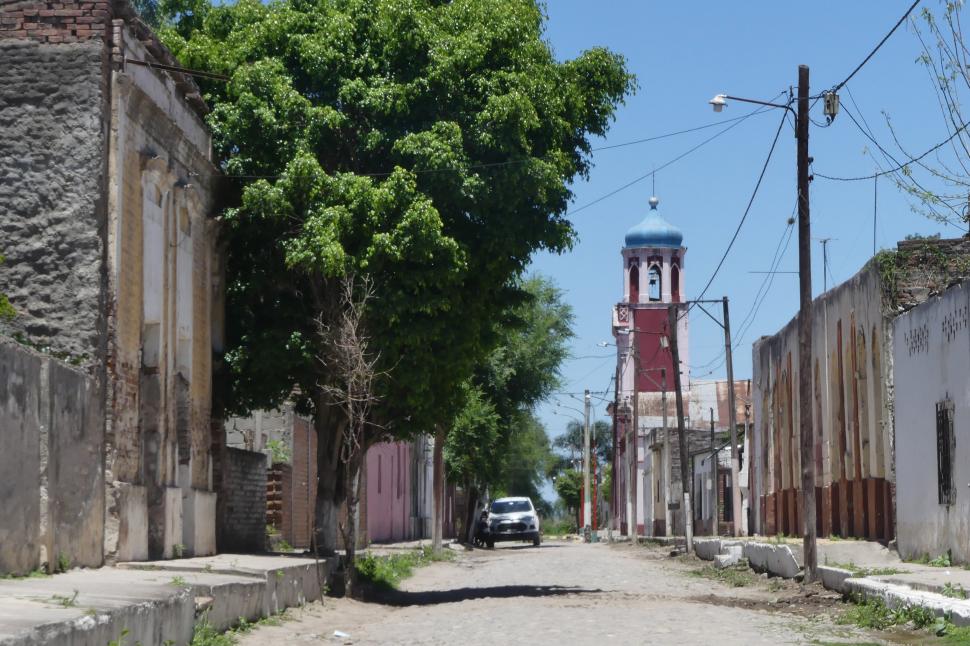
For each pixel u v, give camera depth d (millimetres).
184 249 23781
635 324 102375
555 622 18781
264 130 25672
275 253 26875
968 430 24219
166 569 18609
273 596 19078
